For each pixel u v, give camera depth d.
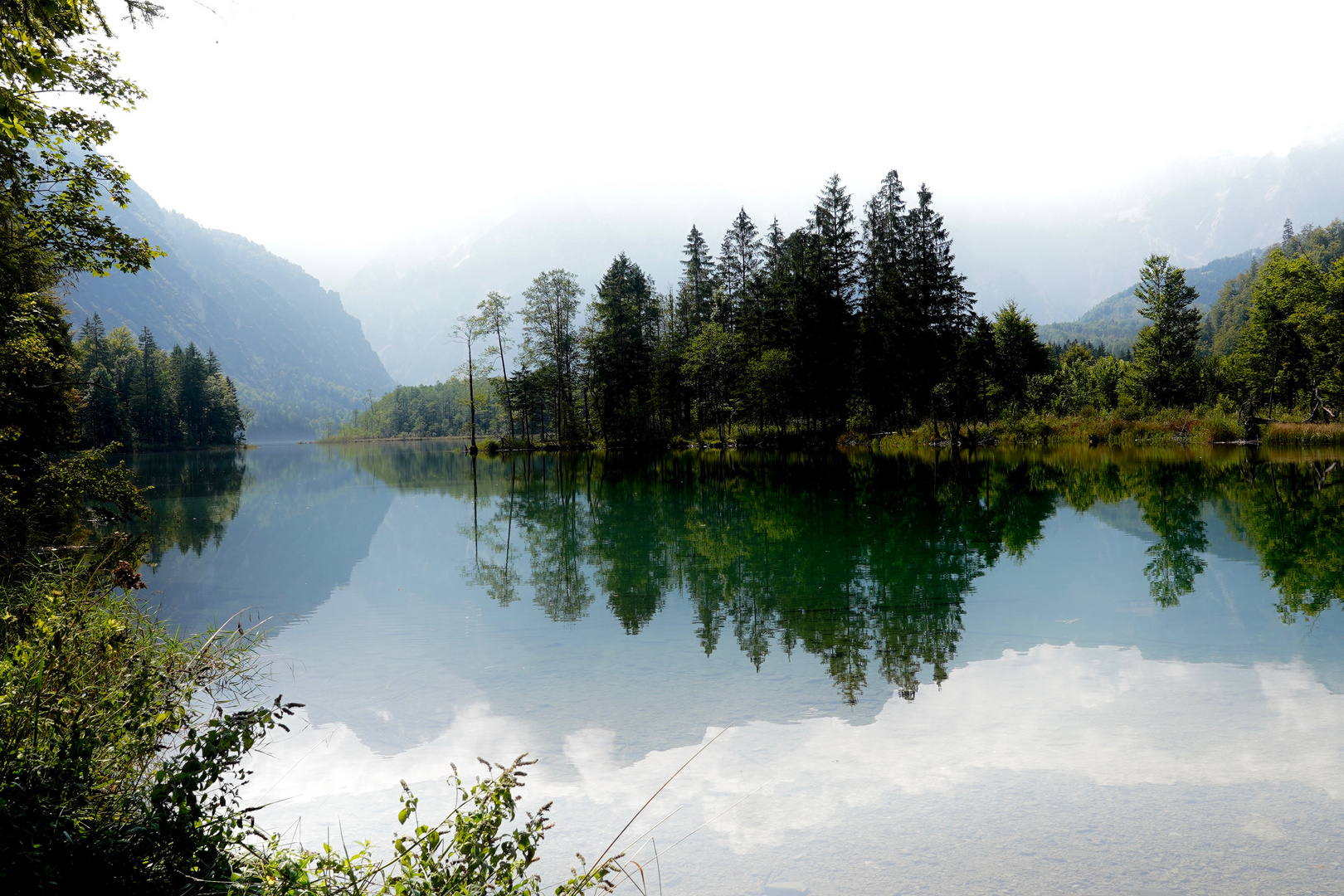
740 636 8.02
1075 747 4.92
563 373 61.91
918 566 11.46
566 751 5.17
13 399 13.28
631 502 22.31
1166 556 11.40
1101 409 48.19
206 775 3.08
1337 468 23.67
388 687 6.66
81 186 8.59
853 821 4.03
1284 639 7.18
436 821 4.18
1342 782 4.30
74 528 15.86
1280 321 40.22
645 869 3.59
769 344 54.34
